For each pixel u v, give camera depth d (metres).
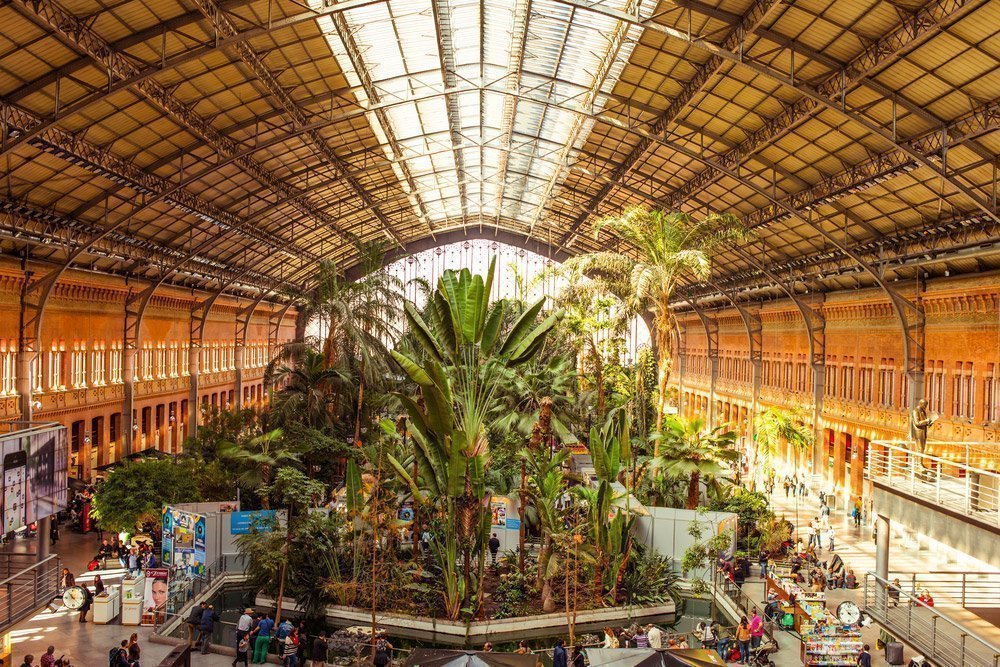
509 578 26.67
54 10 19.78
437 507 26.88
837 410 40.62
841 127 27.59
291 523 25.09
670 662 15.47
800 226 38.66
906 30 20.38
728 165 35.34
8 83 22.16
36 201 29.58
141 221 37.59
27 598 16.34
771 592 25.83
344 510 29.58
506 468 30.56
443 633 23.67
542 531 25.80
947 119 23.55
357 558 26.47
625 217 31.52
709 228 33.47
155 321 43.44
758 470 44.38
